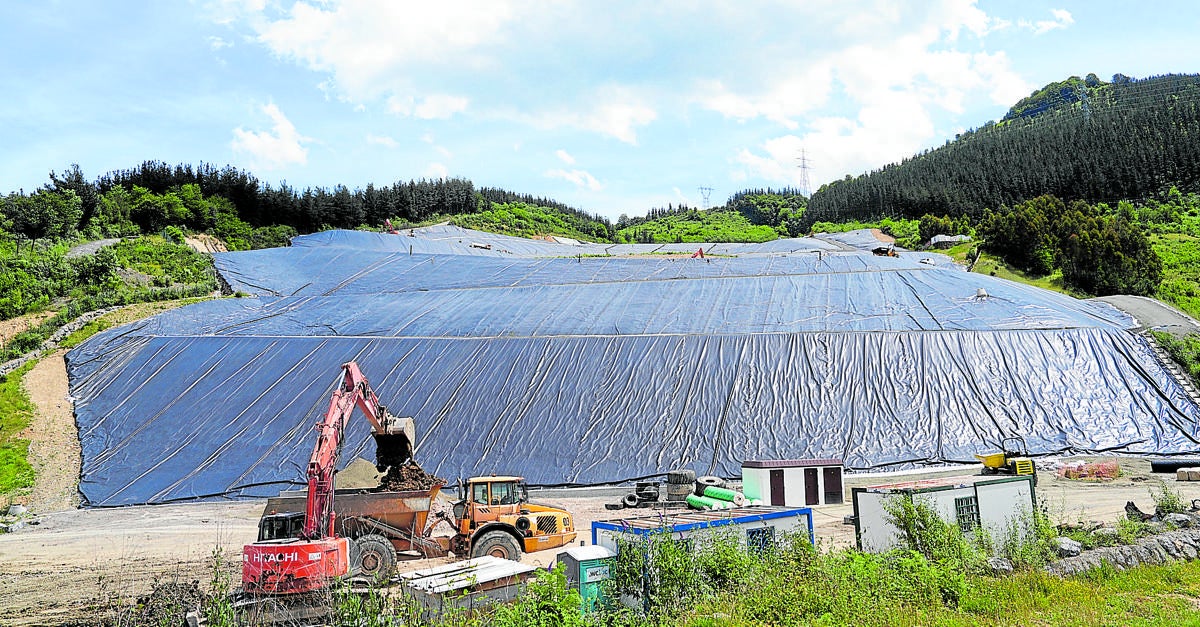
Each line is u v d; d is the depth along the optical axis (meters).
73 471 33.62
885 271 53.53
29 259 57.88
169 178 116.00
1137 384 35.91
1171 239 96.19
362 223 130.12
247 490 32.31
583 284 53.38
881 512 16.05
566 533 20.70
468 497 19.97
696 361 37.94
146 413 37.59
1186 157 129.75
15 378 40.47
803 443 33.88
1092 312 43.72
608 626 11.14
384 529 18.75
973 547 14.77
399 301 50.81
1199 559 14.85
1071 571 14.05
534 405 36.47
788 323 41.50
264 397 38.16
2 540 24.05
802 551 13.16
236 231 104.44
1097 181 132.38
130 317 49.88
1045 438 33.72
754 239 167.50
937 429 34.28
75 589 17.03
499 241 107.19
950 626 11.09
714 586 12.54
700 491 29.00
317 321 46.44
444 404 37.06
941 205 147.50
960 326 39.78
